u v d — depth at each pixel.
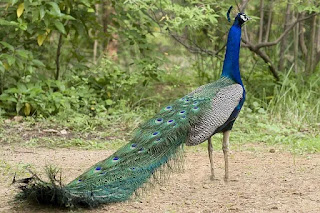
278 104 12.25
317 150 9.52
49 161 8.77
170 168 6.70
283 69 13.73
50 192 5.96
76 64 12.87
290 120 11.70
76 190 6.04
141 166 6.46
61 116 11.44
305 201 6.73
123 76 12.66
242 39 12.54
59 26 11.37
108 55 14.18
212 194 7.09
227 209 6.50
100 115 11.61
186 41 14.16
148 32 12.99
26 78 11.80
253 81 13.38
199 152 9.49
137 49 13.79
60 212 6.04
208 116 7.07
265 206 6.57
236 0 12.23
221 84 7.52
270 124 11.35
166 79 14.25
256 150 9.59
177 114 7.02
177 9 11.23
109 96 12.58
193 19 11.19
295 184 7.45
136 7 11.59
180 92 13.52
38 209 6.10
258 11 13.22
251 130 11.08
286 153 9.39
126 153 6.58
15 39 12.20
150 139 6.73
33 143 10.02
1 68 11.05
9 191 7.09
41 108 11.60
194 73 14.36
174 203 6.73
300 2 11.83
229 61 7.64
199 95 7.27
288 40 14.79
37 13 11.07
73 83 12.59
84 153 9.45
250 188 7.31
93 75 12.89
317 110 11.95
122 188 6.21
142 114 11.94
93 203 6.00
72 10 12.38
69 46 14.17
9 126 10.91
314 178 7.73
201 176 7.90
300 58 14.87
